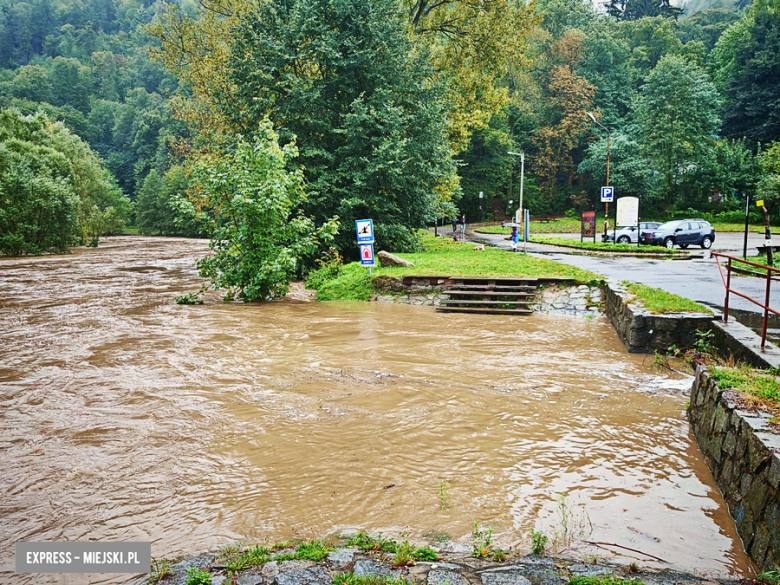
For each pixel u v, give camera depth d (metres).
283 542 3.63
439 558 3.32
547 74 78.81
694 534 3.84
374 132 24.06
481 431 5.78
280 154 16.48
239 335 10.95
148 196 82.44
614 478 4.72
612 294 12.71
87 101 131.12
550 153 76.44
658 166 65.69
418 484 4.58
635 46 95.56
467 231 59.78
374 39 23.38
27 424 6.07
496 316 13.36
